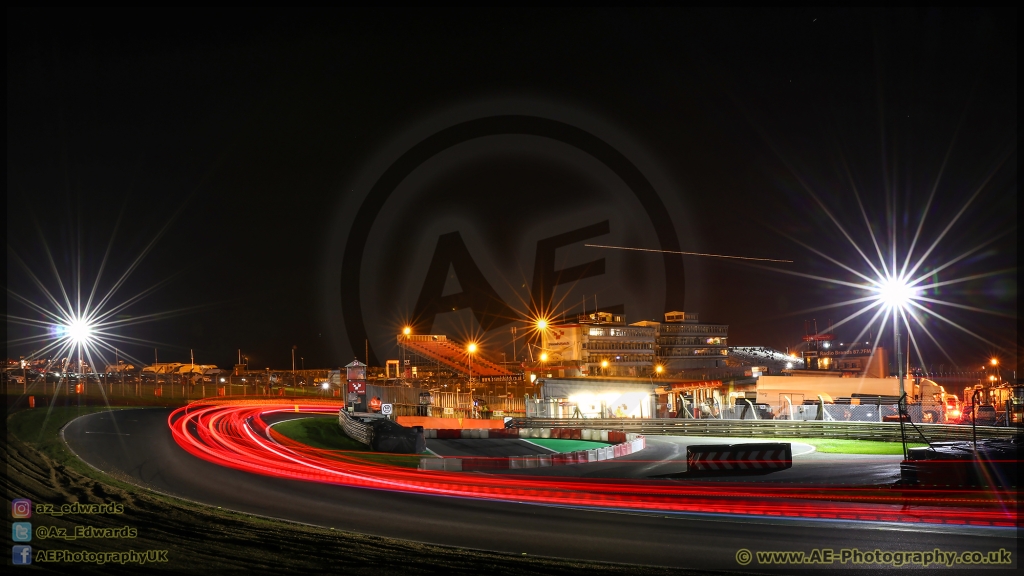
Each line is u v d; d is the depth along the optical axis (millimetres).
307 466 27578
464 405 54438
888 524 16703
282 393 88125
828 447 35750
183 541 14195
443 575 12242
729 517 17766
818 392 66688
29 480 20375
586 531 16219
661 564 13383
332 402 74562
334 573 12211
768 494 21219
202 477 23641
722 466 27156
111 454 27469
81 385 66250
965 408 45719
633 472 27219
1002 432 33594
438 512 18500
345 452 33594
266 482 23156
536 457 29016
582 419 47812
